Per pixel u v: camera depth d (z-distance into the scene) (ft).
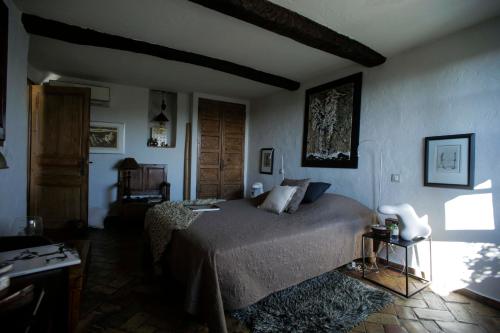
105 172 14.56
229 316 6.10
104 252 10.03
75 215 11.27
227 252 5.62
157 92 16.47
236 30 8.37
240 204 10.51
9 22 6.84
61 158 11.12
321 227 7.64
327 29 7.77
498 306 6.66
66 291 4.29
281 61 10.72
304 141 13.00
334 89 11.49
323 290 7.32
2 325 3.12
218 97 16.55
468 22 7.28
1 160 4.69
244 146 17.51
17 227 5.47
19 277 3.78
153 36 8.87
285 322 5.85
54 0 7.02
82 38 8.46
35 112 10.97
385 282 8.04
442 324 6.02
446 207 7.84
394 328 5.84
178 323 5.83
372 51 9.03
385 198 9.48
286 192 9.52
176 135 16.14
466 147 7.37
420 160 8.52
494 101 6.93
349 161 10.74
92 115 14.21
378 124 9.78
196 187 16.05
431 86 8.31
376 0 6.49
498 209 6.81
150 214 8.91
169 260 7.11
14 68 7.25
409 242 7.41
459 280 7.50
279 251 6.50
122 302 6.62
